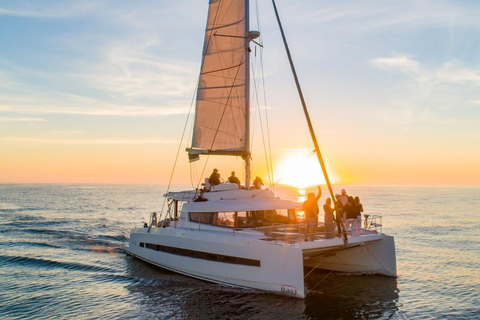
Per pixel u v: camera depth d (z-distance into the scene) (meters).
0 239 24.94
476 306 12.85
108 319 11.69
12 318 11.77
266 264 12.79
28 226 31.45
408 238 27.62
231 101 16.77
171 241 16.09
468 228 33.53
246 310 12.01
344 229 13.85
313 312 11.97
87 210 49.78
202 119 17.27
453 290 14.55
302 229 14.54
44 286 14.93
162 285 14.71
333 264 16.31
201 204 15.53
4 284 15.18
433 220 40.50
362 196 113.94
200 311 12.07
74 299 13.45
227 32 17.02
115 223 34.75
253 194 16.38
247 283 13.23
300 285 12.05
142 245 18.36
